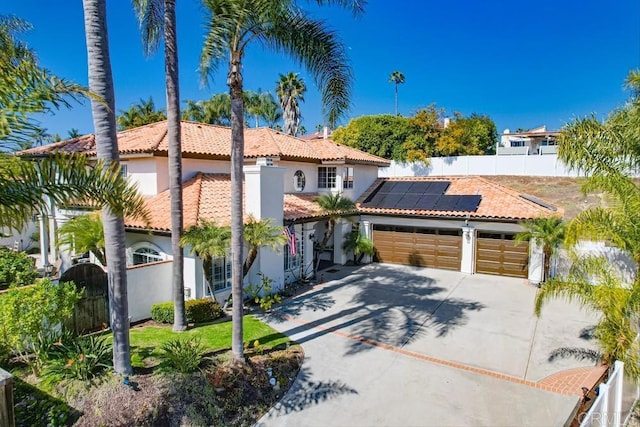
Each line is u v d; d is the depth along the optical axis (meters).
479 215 20.72
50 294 8.77
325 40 10.77
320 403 9.06
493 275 21.14
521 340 12.55
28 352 9.20
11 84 5.36
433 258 22.91
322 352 11.59
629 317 8.67
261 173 16.00
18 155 6.36
